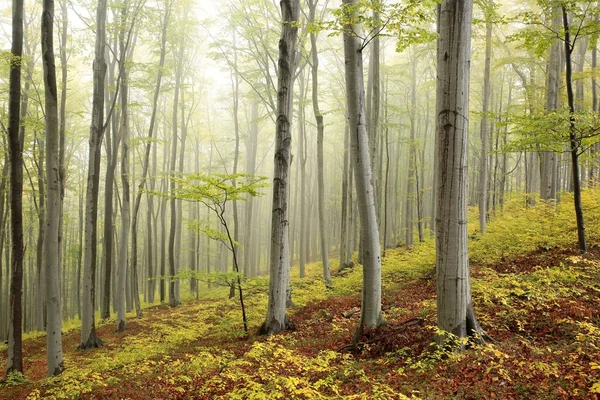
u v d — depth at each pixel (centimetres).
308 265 2753
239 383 585
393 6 641
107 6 1520
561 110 941
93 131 1314
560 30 945
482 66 2294
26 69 1655
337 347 773
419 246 1634
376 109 1689
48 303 947
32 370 1109
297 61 1559
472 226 1836
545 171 1458
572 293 749
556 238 1094
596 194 1255
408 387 509
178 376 677
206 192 1050
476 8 1620
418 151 2525
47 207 942
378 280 767
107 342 1343
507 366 509
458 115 576
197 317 1510
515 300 784
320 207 1650
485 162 1596
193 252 2455
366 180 768
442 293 603
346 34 758
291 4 1066
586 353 510
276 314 1021
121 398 641
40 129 1553
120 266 1563
